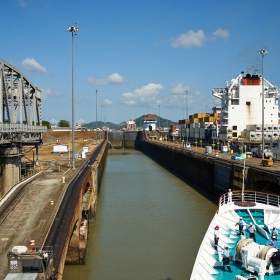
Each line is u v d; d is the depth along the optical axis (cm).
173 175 9981
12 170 5166
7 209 3244
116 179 9056
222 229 2817
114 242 4162
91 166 6003
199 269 2136
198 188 7788
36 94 6794
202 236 4322
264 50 7319
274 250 2080
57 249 2316
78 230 3541
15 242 2466
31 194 3794
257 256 2095
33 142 6788
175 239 4231
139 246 4025
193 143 16112
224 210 3181
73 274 3353
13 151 5159
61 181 4541
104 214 5416
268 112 11212
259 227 2778
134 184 8238
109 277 3272
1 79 4831
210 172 7312
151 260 3631
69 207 3238
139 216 5266
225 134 11362
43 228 2727
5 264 2130
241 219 2777
